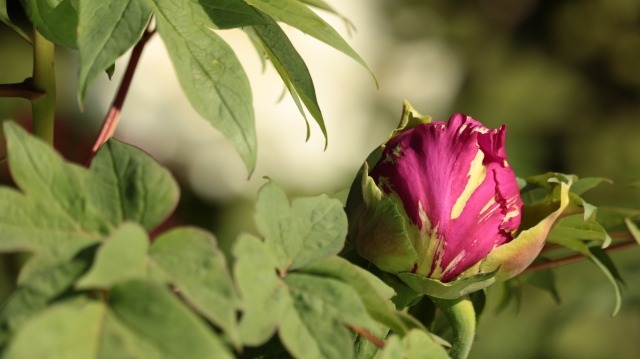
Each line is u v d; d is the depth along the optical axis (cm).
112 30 65
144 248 61
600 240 79
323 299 64
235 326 61
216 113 65
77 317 60
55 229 62
